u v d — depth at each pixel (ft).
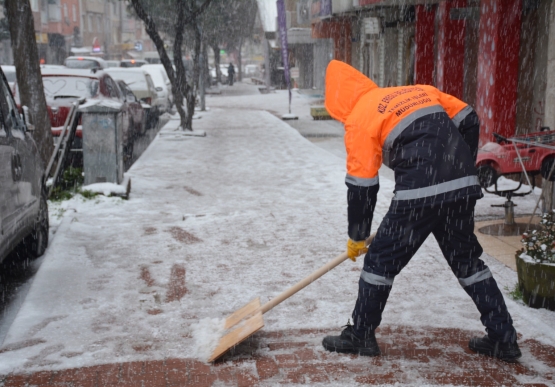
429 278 17.40
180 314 15.21
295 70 75.25
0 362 12.61
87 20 216.95
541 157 27.07
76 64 98.78
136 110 52.95
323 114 73.05
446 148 11.63
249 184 32.68
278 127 63.41
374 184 11.79
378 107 11.84
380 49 67.05
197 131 56.54
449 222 12.11
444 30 43.09
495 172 27.20
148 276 17.99
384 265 12.19
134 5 54.08
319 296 16.26
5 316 16.22
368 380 11.72
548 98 29.55
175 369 12.33
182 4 55.52
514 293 15.64
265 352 13.03
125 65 120.47
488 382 11.58
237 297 16.34
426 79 50.21
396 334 13.79
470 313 14.93
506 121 33.68
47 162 31.81
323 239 21.80
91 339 13.79
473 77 42.42
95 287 17.04
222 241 21.65
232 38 150.61
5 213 15.90
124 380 11.90
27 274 19.67
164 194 30.17
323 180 33.50
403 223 11.78
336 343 12.89
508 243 20.70
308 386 11.55
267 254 20.10
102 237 22.07
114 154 28.94
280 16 73.05
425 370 12.08
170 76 56.44
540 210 25.35
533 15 32.07
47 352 13.14
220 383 11.75
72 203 27.17
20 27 30.58
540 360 12.44
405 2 46.16
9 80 56.18
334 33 81.56
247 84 178.70
